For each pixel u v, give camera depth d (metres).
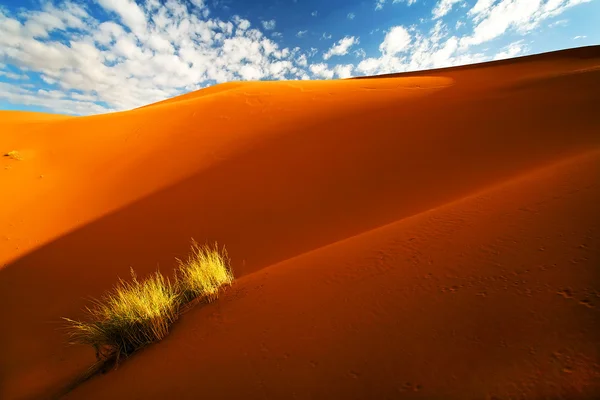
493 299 2.19
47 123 23.50
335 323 2.60
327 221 7.81
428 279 2.81
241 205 10.38
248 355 2.56
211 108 22.27
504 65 36.28
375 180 9.23
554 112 9.99
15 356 5.96
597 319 1.69
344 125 15.48
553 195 3.74
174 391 2.43
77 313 7.04
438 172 8.27
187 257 8.26
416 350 1.94
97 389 3.11
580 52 38.19
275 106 21.39
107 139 19.61
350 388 1.81
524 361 1.58
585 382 1.35
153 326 3.77
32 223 12.07
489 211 4.01
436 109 14.51
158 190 13.30
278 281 4.04
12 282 8.71
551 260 2.43
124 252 9.36
